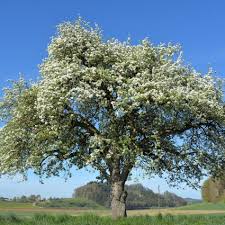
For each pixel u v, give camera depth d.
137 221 26.64
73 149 33.28
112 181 33.22
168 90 31.45
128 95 31.06
